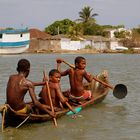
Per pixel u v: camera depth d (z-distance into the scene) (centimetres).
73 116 989
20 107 837
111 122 927
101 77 1327
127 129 856
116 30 9612
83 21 9412
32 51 7306
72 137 788
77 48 7650
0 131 830
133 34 9119
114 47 8138
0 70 2684
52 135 804
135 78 2059
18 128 851
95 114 1024
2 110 807
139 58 5266
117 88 1185
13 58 4981
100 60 4584
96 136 796
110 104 1184
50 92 957
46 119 902
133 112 1055
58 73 960
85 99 1109
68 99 1093
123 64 3653
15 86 833
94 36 8381
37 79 2023
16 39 6156
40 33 8125
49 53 7275
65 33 8975
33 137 789
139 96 1349
